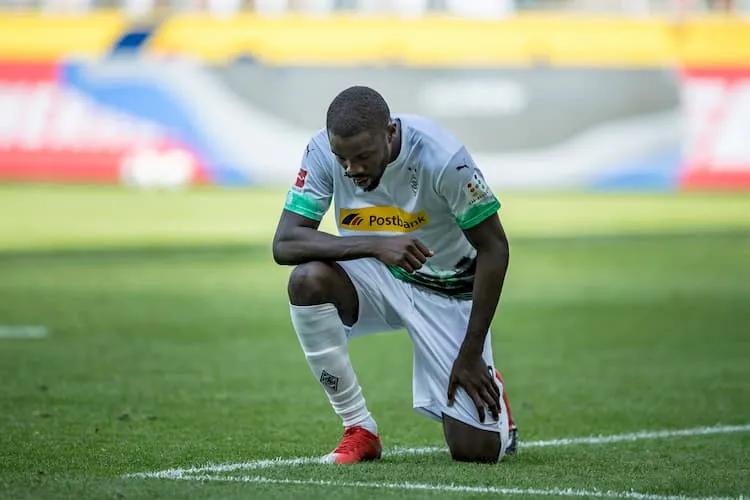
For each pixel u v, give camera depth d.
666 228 66.19
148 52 98.06
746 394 25.14
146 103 89.12
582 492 14.71
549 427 21.44
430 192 16.98
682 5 99.31
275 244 17.39
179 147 88.81
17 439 19.12
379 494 14.23
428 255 16.59
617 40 97.06
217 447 18.72
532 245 59.19
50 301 40.16
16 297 41.03
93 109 89.50
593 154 87.12
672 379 27.03
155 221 68.44
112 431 20.12
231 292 43.09
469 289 18.00
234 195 82.56
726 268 50.78
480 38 97.44
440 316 17.83
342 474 15.80
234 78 88.38
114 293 42.41
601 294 43.06
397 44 97.88
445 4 101.94
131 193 84.12
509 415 18.03
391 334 34.75
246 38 98.44
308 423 21.31
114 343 31.64
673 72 87.12
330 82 87.88
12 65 90.00
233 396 24.28
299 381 26.25
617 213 73.75
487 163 87.31
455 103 86.94
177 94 88.94
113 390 24.73
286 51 98.12
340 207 17.55
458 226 17.44
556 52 96.88
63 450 18.17
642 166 87.25
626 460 17.84
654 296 42.47
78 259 52.88
